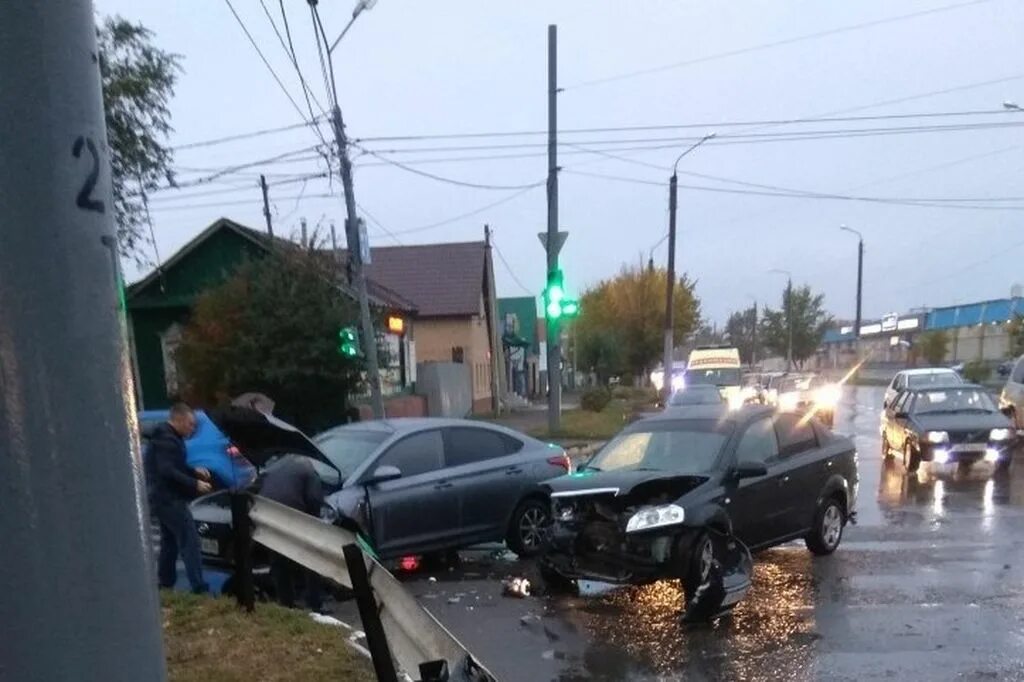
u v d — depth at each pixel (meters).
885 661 6.88
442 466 10.80
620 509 8.98
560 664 7.07
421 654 4.06
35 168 1.49
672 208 33.00
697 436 9.97
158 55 24.08
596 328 62.62
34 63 1.50
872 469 18.78
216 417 8.11
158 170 24.83
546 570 9.35
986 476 17.19
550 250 24.22
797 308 85.56
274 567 8.38
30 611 1.46
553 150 23.78
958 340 67.31
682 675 6.71
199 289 31.12
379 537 9.91
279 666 6.05
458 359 43.41
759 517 9.52
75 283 1.52
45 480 1.47
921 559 10.32
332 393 22.39
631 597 9.04
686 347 82.69
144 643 1.57
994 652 7.02
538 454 11.67
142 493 1.61
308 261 22.78
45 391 1.48
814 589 9.09
